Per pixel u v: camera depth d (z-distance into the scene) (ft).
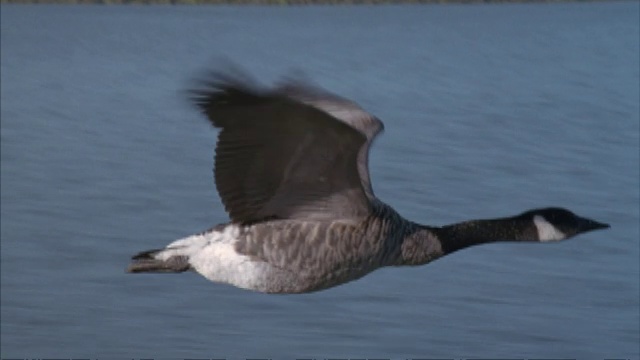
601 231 53.11
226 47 173.47
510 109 97.45
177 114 101.60
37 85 126.21
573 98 104.58
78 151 82.33
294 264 24.50
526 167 69.72
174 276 46.96
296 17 253.44
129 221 60.03
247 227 24.35
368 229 24.88
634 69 132.16
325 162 23.29
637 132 82.84
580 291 45.47
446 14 264.31
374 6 304.91
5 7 286.05
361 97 109.70
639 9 267.18
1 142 86.53
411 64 143.54
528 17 242.78
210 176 72.38
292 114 21.63
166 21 232.53
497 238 27.99
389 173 67.97
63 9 277.85
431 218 59.26
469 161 71.61
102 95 117.91
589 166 69.72
